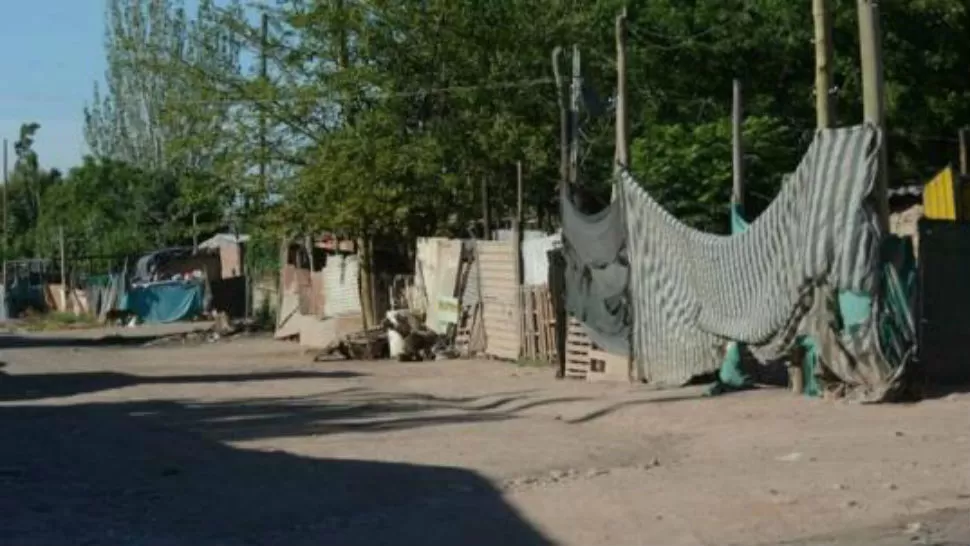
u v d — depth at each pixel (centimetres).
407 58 3072
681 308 1789
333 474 1204
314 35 3058
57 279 6875
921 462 1095
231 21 3134
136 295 5144
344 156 2947
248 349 3309
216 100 3148
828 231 1499
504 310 2469
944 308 1563
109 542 930
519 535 899
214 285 4738
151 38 6309
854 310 1487
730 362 1711
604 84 3173
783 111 3180
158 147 6738
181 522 1003
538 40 3119
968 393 1496
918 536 835
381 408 1775
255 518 1012
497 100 3078
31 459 1376
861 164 1466
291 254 3672
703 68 3200
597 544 860
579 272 2045
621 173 1936
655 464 1206
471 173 3039
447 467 1221
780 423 1388
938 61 3111
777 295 1578
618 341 1945
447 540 897
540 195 3123
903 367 1466
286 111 3086
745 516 919
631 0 3241
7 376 2647
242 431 1577
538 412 1675
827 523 884
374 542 903
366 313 3119
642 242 1866
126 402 2028
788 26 3094
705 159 2450
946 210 2045
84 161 7044
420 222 3106
